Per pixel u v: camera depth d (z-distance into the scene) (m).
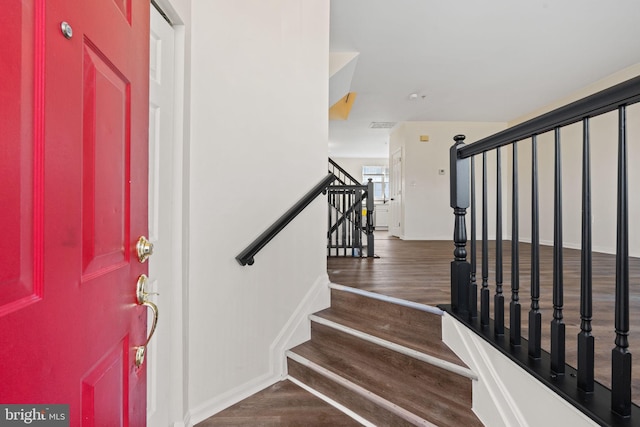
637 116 4.03
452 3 2.82
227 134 1.73
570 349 1.31
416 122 6.68
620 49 3.63
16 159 0.44
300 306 2.13
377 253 4.62
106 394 0.67
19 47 0.45
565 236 5.11
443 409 1.40
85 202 0.60
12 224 0.43
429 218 6.75
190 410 1.56
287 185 2.04
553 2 2.81
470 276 1.63
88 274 0.61
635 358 1.24
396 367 1.72
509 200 6.59
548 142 5.52
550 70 4.18
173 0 1.38
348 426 1.54
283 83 2.02
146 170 0.89
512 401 1.18
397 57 3.80
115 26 0.71
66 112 0.54
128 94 0.78
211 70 1.65
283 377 1.99
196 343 1.59
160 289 1.40
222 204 1.70
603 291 2.38
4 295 0.42
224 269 1.71
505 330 1.44
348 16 3.00
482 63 3.97
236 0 1.77
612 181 4.34
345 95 4.91
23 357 0.44
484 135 6.69
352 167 11.48
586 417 0.87
